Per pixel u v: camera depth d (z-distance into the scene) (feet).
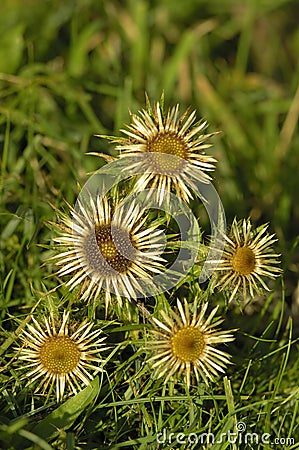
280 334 2.04
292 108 2.36
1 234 2.05
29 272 2.00
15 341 1.85
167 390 1.86
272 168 2.33
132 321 1.83
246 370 1.90
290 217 2.29
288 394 1.93
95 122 2.22
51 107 2.27
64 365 1.77
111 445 1.82
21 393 1.82
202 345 1.74
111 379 1.86
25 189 2.10
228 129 2.35
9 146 2.18
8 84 2.28
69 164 2.12
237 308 1.93
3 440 1.76
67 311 1.79
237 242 1.78
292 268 2.11
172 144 1.75
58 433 1.77
